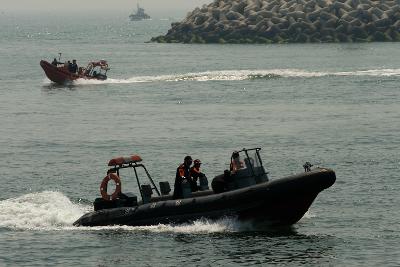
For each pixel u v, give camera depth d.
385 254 51.50
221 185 57.53
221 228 56.25
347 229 57.19
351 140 95.19
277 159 84.31
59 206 63.62
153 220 57.44
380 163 80.75
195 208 56.81
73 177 77.19
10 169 81.56
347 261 50.34
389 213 61.50
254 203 55.53
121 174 77.81
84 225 58.50
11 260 51.28
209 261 50.69
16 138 102.38
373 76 171.00
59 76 171.00
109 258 51.44
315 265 49.75
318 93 145.00
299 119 113.81
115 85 167.62
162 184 60.59
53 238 55.72
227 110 125.69
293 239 54.81
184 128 107.62
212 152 88.81
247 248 52.84
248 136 99.62
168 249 52.91
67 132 106.62
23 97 150.88
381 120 111.12
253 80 169.00
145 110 128.25
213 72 181.75
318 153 87.06
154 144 95.25
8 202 64.56
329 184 55.19
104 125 112.56
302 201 55.84
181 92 151.88
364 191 68.88
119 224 57.94
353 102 131.62
